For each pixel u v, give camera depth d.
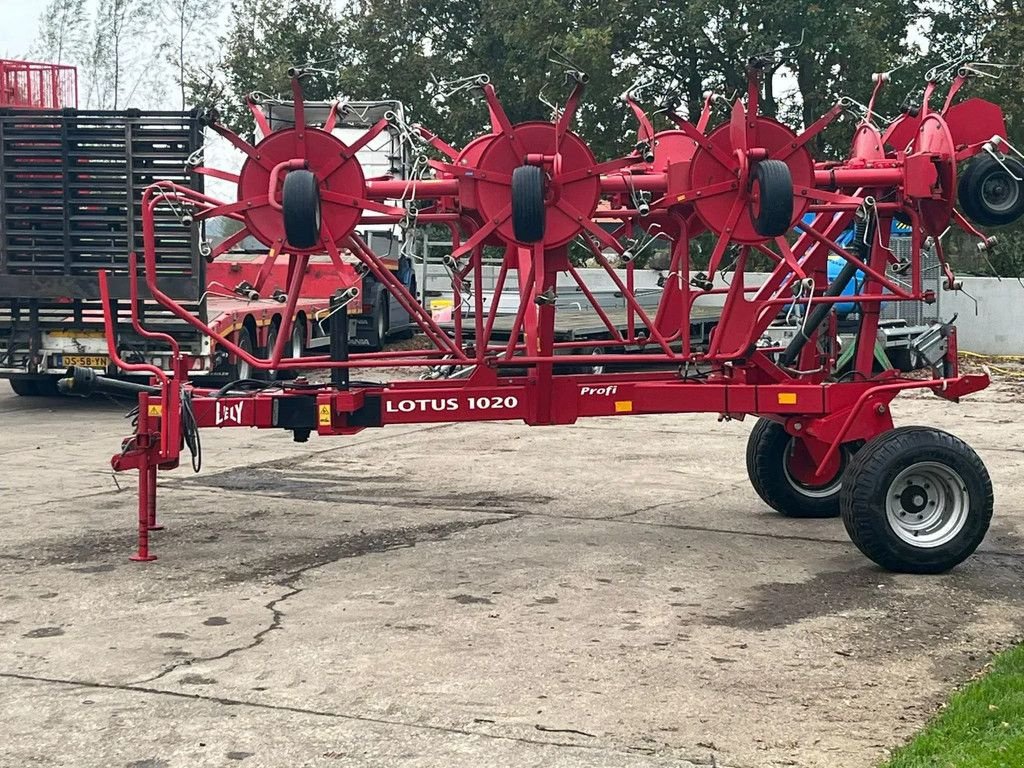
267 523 9.38
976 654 6.17
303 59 34.47
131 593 7.35
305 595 7.29
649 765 4.79
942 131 8.09
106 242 14.23
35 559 8.21
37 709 5.43
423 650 6.22
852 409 8.16
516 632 6.52
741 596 7.26
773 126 7.70
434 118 32.34
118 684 5.75
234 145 7.71
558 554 8.30
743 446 13.39
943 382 8.30
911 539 7.75
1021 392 18.70
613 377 8.77
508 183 7.61
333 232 7.67
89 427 15.14
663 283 9.24
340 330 8.30
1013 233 26.69
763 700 5.51
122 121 13.90
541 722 5.24
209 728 5.20
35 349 15.73
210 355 15.65
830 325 9.07
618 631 6.54
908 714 5.34
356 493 10.71
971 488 7.78
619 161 7.65
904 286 8.95
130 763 4.84
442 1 32.97
